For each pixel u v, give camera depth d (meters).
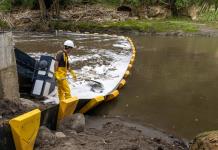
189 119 9.95
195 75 15.20
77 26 34.22
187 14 38.03
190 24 34.09
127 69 15.65
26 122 6.03
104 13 37.59
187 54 20.62
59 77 9.89
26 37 29.05
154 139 8.20
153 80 14.20
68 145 6.68
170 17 38.72
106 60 18.25
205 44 25.33
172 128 9.25
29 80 10.99
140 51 21.69
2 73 8.85
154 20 37.34
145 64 17.47
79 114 8.11
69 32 33.25
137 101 11.38
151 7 38.50
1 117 7.95
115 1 41.28
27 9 38.53
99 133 8.12
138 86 13.22
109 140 7.48
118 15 37.50
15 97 9.47
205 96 12.15
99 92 12.01
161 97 11.91
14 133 5.87
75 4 40.19
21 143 5.89
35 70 10.85
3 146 5.79
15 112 8.43
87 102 10.00
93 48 22.66
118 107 10.73
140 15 38.03
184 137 8.69
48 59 10.81
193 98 11.91
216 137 6.24
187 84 13.65
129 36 30.84
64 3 39.12
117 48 22.81
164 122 9.66
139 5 38.28
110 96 11.23
